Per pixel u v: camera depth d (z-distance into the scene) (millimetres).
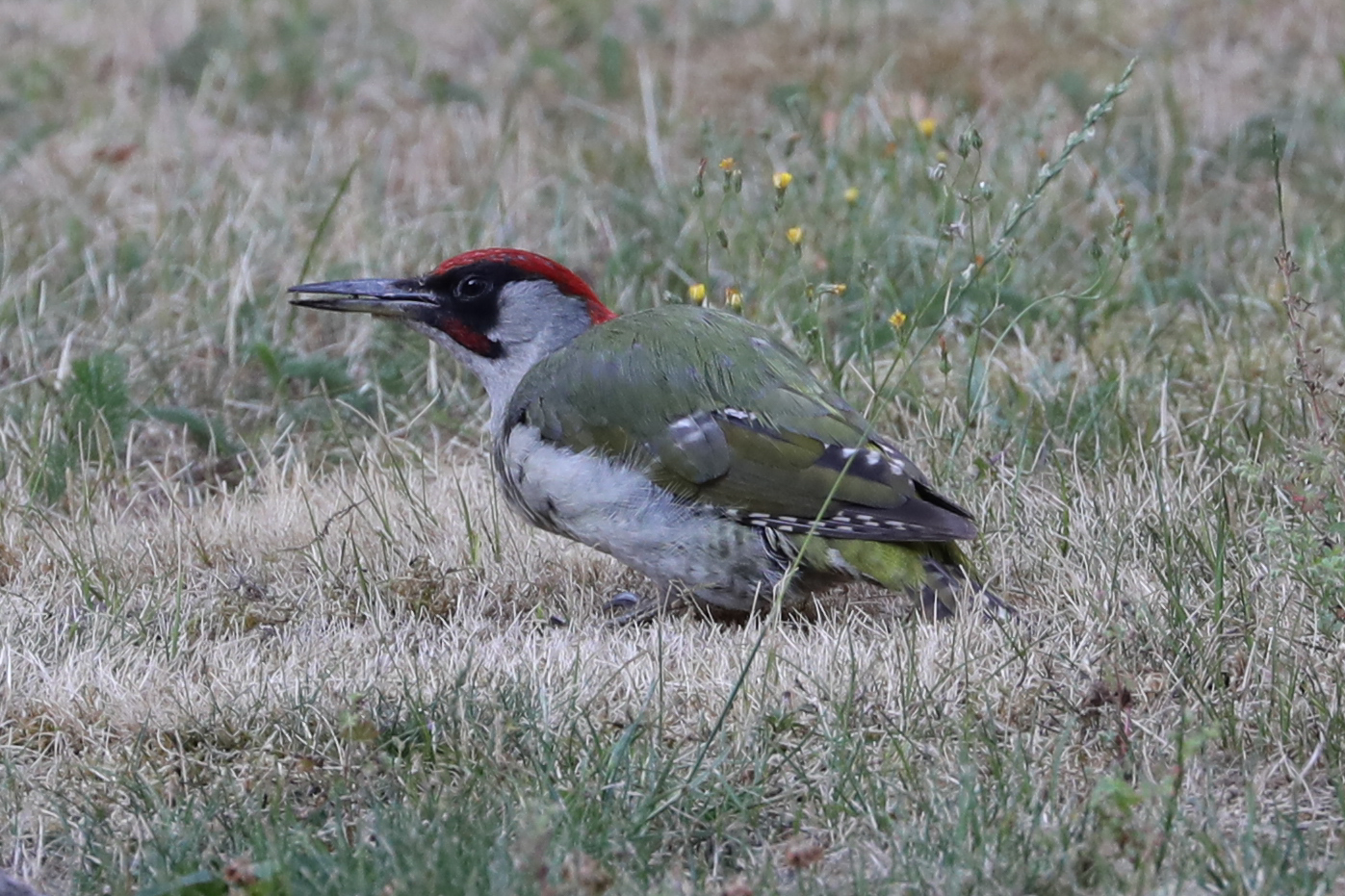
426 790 7539
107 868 6973
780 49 19203
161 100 18469
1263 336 13086
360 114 18344
